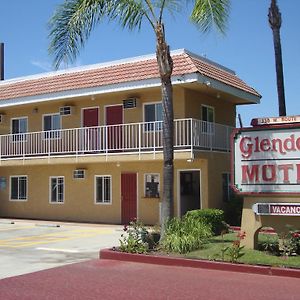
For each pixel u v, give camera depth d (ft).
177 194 70.74
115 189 77.05
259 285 31.01
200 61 73.31
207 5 44.78
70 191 82.23
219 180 71.97
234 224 68.33
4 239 57.93
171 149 44.39
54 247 49.90
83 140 76.33
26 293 29.66
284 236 38.63
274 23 65.98
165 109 44.50
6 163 84.17
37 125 85.61
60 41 44.57
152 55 74.02
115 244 51.98
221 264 35.86
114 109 76.69
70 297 28.66
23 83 87.66
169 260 38.06
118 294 29.17
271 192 39.37
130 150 72.43
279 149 39.50
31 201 87.20
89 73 78.69
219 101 79.25
